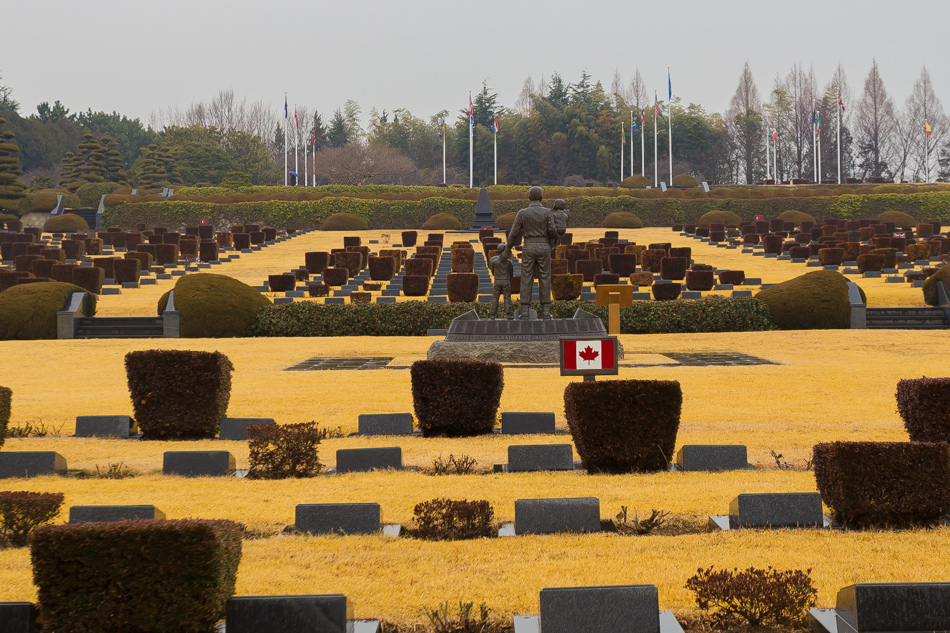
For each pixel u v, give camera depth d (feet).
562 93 464.65
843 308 92.48
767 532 24.39
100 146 301.84
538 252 69.15
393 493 29.71
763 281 125.90
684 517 26.78
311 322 91.61
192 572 16.12
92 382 61.16
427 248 155.22
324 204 237.86
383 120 465.47
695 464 33.47
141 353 41.19
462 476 32.30
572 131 422.41
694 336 86.07
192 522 16.71
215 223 238.27
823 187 282.97
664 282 117.50
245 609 16.42
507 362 67.15
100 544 16.07
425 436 41.39
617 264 130.00
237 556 17.34
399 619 18.66
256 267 148.87
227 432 41.45
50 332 90.74
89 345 82.58
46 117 471.21
